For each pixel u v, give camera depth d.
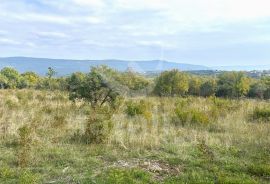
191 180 7.61
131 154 9.48
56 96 23.89
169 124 14.04
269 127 12.96
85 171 8.01
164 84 34.94
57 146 10.00
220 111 17.08
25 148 8.73
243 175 8.03
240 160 9.17
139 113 16.16
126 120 14.25
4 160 8.66
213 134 12.27
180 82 35.59
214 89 39.94
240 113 16.94
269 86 38.12
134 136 10.94
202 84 40.66
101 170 8.06
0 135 10.78
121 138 10.70
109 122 11.09
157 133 11.93
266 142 10.92
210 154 9.28
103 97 17.27
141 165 8.52
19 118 13.64
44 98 22.62
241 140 11.41
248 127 13.24
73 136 11.10
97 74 17.28
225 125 13.92
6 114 14.27
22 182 7.04
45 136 10.95
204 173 8.12
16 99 20.70
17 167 8.20
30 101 20.28
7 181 7.21
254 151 10.09
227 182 7.45
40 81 45.91
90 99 17.12
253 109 17.78
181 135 11.96
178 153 9.65
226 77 40.25
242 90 37.53
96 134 10.73
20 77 49.41
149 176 7.72
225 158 9.23
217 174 8.05
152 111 17.88
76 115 15.33
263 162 8.99
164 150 10.02
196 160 9.03
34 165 8.38
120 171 7.80
